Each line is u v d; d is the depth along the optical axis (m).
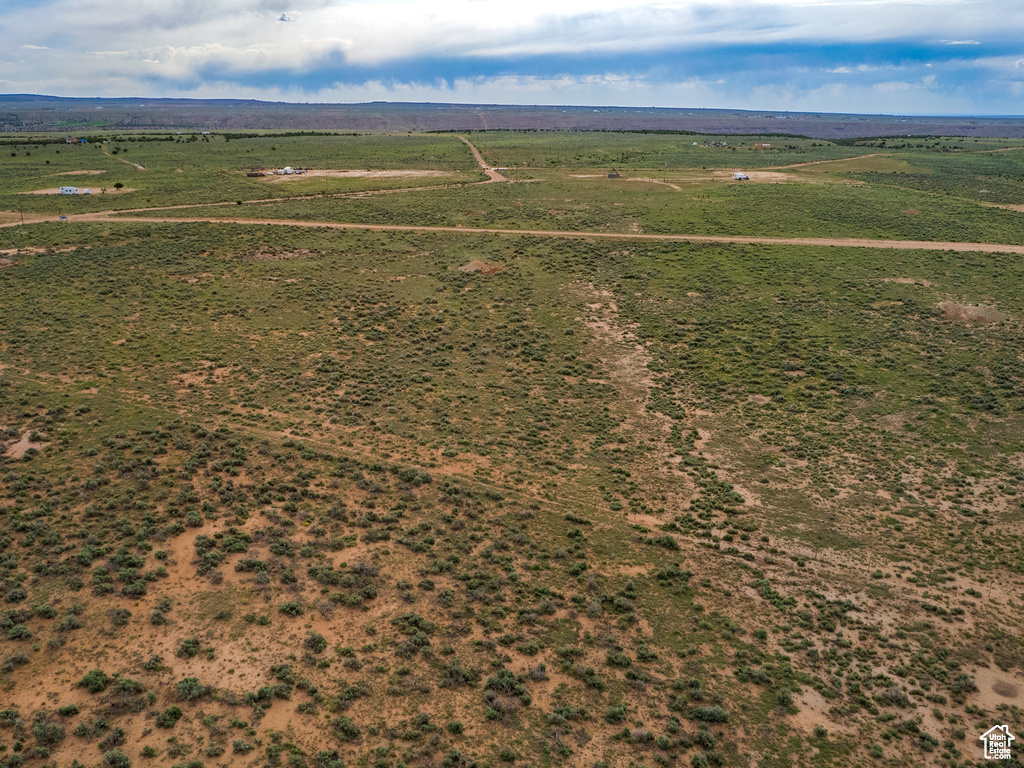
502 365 61.72
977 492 41.97
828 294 76.38
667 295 77.44
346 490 40.19
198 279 79.31
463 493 40.66
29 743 22.72
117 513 36.09
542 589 32.91
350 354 62.28
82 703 24.53
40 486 38.00
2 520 34.81
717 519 39.91
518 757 23.81
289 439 45.88
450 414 51.91
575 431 50.44
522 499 40.78
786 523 39.50
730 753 24.58
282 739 23.81
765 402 55.09
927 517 39.69
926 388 55.69
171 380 54.28
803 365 60.66
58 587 30.33
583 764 23.75
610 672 28.03
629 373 60.50
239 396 52.44
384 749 23.62
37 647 26.77
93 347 59.25
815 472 44.97
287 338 64.81
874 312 71.38
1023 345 62.66
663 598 32.94
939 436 48.69
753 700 26.97
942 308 70.19
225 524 35.97
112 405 48.91
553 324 70.62
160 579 31.38
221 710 24.81
